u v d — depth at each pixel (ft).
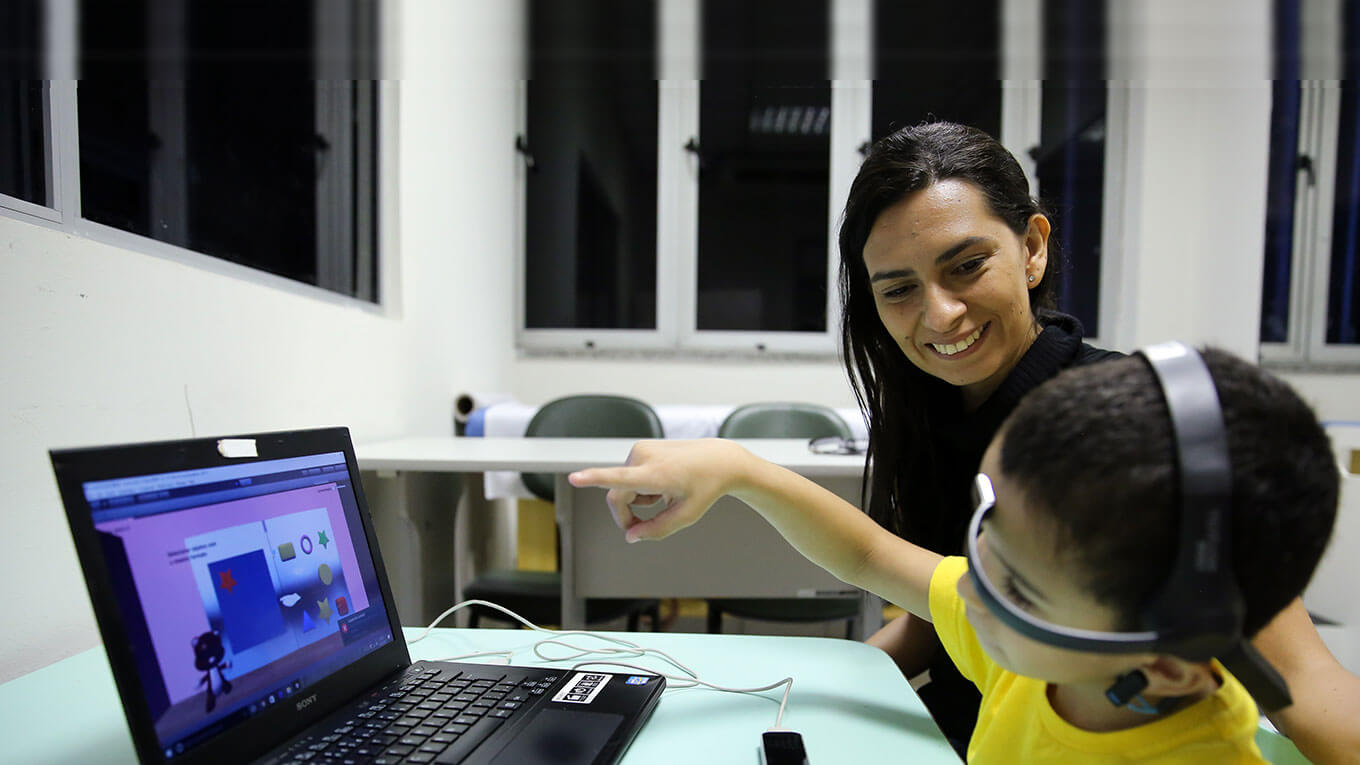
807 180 10.85
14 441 2.29
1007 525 1.16
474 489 6.54
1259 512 0.97
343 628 1.85
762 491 2.23
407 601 4.52
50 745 1.66
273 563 1.70
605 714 1.72
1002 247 2.51
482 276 8.77
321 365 4.71
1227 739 1.27
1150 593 1.02
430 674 1.98
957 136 2.64
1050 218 3.05
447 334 7.50
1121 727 1.35
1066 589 1.10
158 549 1.41
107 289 2.74
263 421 3.96
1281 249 8.88
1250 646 1.06
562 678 1.94
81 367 2.60
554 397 10.21
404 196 6.28
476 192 8.44
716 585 4.50
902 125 2.90
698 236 10.87
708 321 10.89
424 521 4.82
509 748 1.54
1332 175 8.85
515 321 10.57
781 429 6.83
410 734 1.60
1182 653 1.03
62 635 2.46
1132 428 1.01
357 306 5.86
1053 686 1.53
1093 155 10.38
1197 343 1.14
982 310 2.51
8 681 2.24
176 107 3.78
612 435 6.77
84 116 3.06
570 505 4.41
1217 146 9.48
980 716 1.85
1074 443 1.05
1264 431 0.99
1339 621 3.78
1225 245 9.33
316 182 5.53
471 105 8.24
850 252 2.95
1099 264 10.50
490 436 7.53
